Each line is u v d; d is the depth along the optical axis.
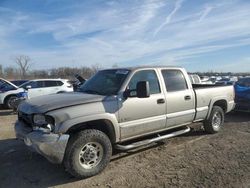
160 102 5.96
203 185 4.50
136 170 5.19
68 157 4.66
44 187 4.56
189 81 6.87
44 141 4.49
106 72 6.15
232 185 4.48
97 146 4.96
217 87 7.71
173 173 5.02
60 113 4.61
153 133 6.05
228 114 11.16
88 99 5.00
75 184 4.65
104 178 4.86
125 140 5.52
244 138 7.27
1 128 8.98
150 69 6.06
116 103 5.23
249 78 11.23
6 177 4.95
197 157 5.82
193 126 8.57
